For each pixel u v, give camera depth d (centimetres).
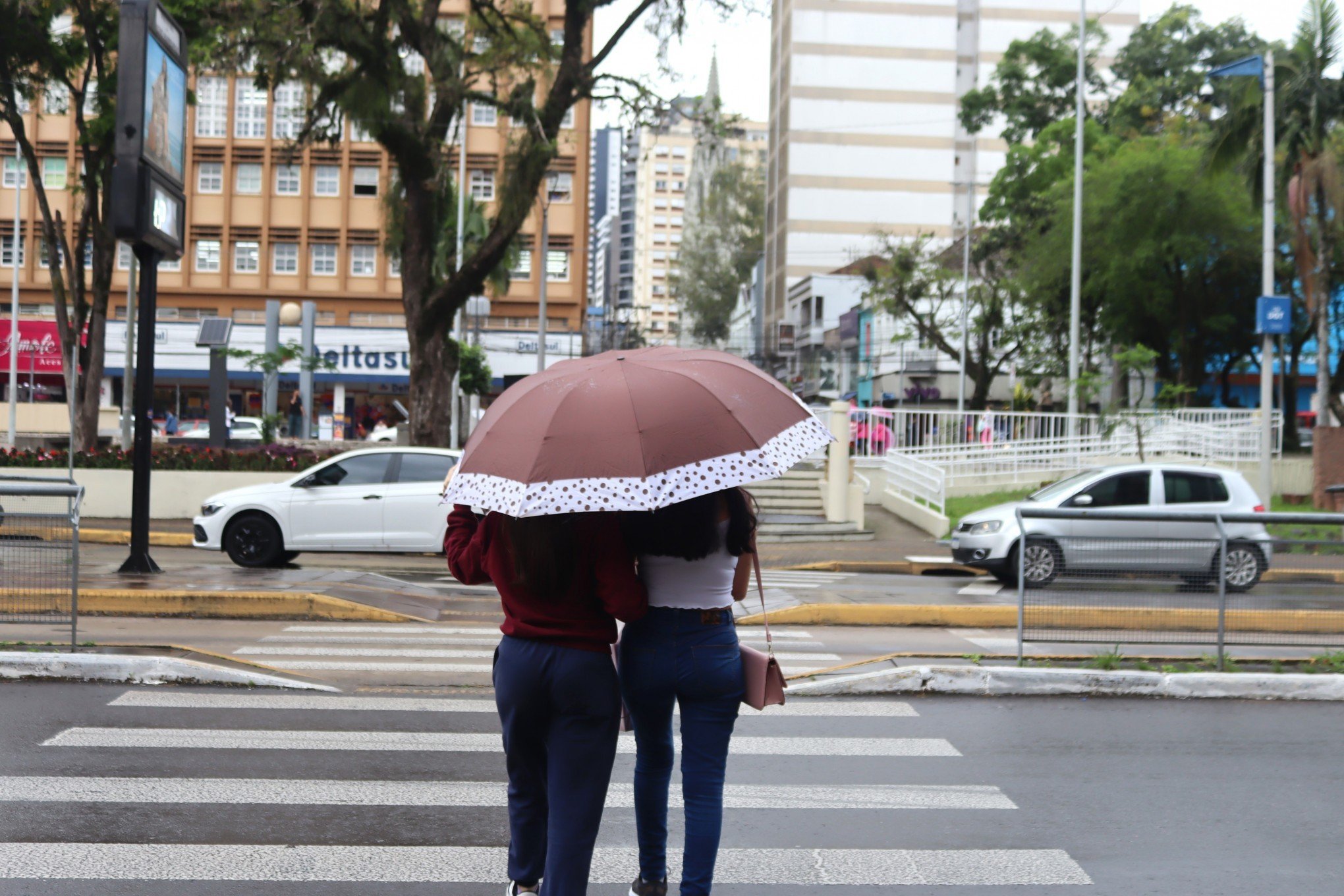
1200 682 838
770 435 392
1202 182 3275
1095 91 5419
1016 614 1236
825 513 2433
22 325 5244
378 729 709
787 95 9819
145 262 1345
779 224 10069
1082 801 590
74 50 2592
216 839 514
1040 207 4344
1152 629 918
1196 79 4853
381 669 898
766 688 418
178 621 1133
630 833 543
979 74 9950
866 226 9681
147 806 555
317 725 717
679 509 402
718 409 383
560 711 391
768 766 650
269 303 3588
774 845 523
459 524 425
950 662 898
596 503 358
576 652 390
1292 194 2745
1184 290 3559
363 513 1544
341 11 2219
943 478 2336
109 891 452
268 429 2944
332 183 6041
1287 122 2703
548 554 384
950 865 499
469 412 4469
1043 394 4162
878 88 9688
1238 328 3772
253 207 6003
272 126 5984
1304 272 2803
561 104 2436
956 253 5581
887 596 1402
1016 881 481
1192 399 3634
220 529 1535
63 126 5819
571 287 6131
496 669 402
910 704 806
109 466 2253
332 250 6056
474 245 4403
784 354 8100
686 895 412
